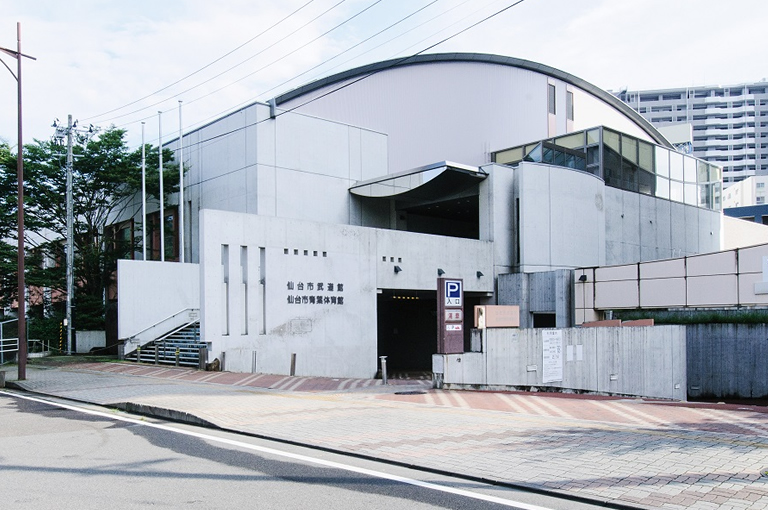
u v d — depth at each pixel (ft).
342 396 48.91
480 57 150.00
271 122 99.30
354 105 136.77
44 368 77.61
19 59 65.82
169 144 118.21
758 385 78.38
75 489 22.89
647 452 27.27
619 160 124.88
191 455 28.48
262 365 73.72
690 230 144.15
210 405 41.93
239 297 72.59
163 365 76.89
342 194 108.17
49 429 36.01
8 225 112.16
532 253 102.89
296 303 77.82
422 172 98.58
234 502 21.15
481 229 105.19
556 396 53.47
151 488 22.95
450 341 58.08
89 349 114.11
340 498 21.53
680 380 77.41
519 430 33.09
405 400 46.39
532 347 63.62
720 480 22.58
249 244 73.82
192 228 110.52
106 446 30.81
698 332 83.56
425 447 28.94
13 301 127.44
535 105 160.45
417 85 143.13
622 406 44.16
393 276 89.76
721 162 474.90
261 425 34.83
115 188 117.39
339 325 82.53
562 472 24.11
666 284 86.58
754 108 471.21
